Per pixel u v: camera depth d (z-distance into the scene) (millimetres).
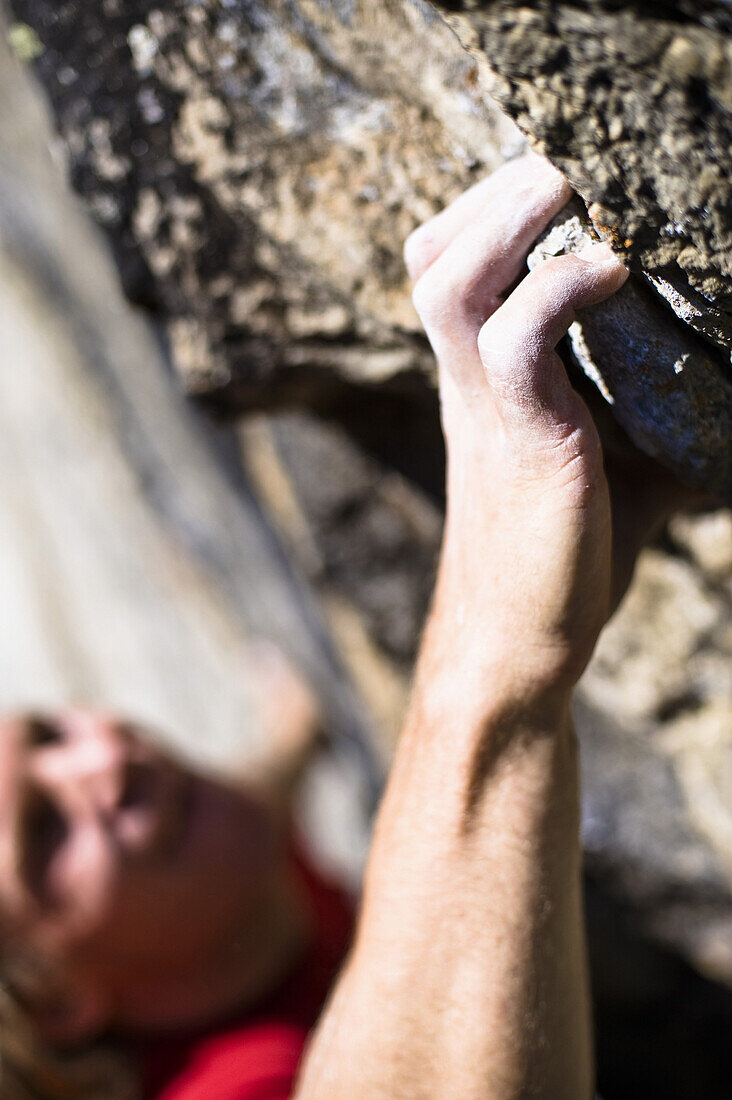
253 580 2430
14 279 2844
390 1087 663
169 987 1370
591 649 606
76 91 859
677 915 1440
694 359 584
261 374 1002
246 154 803
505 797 631
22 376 2865
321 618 1863
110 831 1343
